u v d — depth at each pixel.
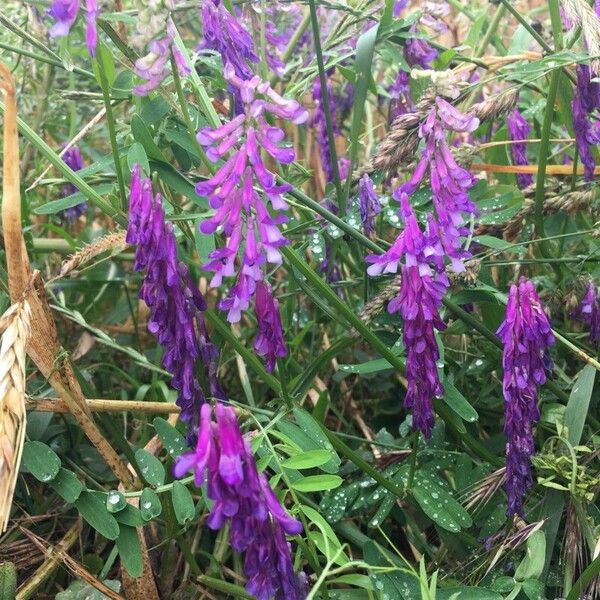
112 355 0.34
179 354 0.19
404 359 0.24
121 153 0.22
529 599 0.19
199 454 0.13
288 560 0.15
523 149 0.30
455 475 0.25
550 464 0.21
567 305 0.24
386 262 0.18
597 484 0.20
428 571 0.23
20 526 0.22
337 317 0.24
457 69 0.29
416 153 0.24
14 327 0.16
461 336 0.28
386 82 0.38
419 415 0.19
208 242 0.21
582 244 0.29
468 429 0.26
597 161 0.29
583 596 0.19
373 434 0.29
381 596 0.19
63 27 0.17
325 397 0.24
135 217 0.17
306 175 0.29
